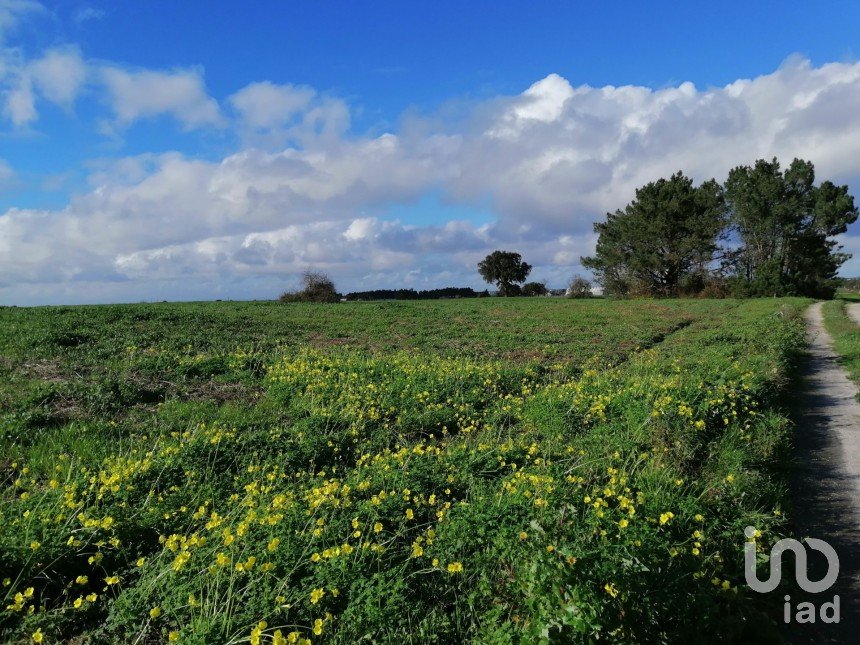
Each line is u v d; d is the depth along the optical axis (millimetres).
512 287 84125
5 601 4180
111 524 5035
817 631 4074
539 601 3582
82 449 7457
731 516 5316
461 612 4039
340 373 12031
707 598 3836
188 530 5277
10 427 8008
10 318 18906
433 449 7586
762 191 55688
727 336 19078
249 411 9875
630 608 3584
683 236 57344
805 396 11125
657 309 36625
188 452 7070
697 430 7707
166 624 4043
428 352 17016
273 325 23406
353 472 6988
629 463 6762
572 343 19219
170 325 20109
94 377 11047
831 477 6809
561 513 4781
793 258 57875
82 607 4242
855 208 55375
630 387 9883
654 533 4488
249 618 3734
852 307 38781
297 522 4957
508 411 9781
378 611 3770
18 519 5039
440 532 4836
